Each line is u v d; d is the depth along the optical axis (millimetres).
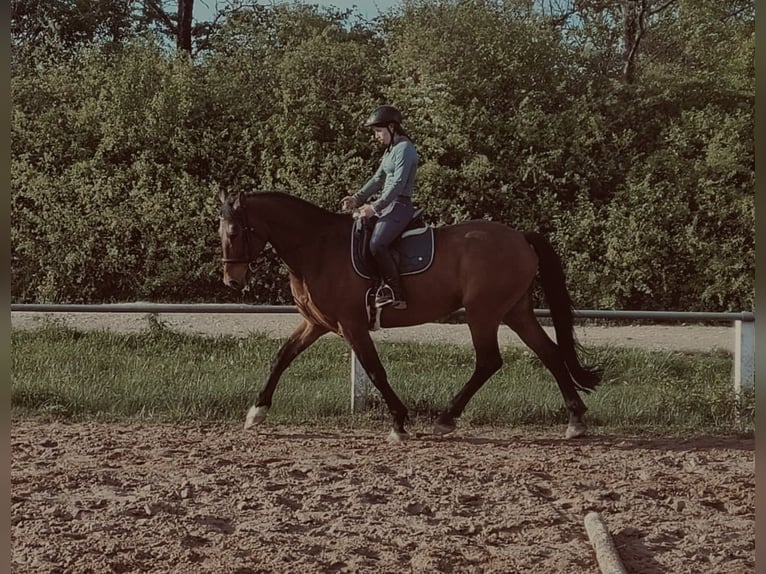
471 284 7449
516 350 11422
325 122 16797
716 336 13828
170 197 16484
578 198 15961
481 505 5688
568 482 6195
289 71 17250
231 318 14836
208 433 7691
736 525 5383
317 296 7480
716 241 15953
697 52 18500
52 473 6203
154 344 11742
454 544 4992
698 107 17281
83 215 16500
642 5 19031
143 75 17031
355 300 7426
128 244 16562
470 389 7648
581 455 7078
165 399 8469
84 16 21703
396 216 7344
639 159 16734
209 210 16047
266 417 8188
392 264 7305
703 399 8461
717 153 15734
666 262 15852
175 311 8898
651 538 5141
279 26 19078
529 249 7660
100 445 7109
